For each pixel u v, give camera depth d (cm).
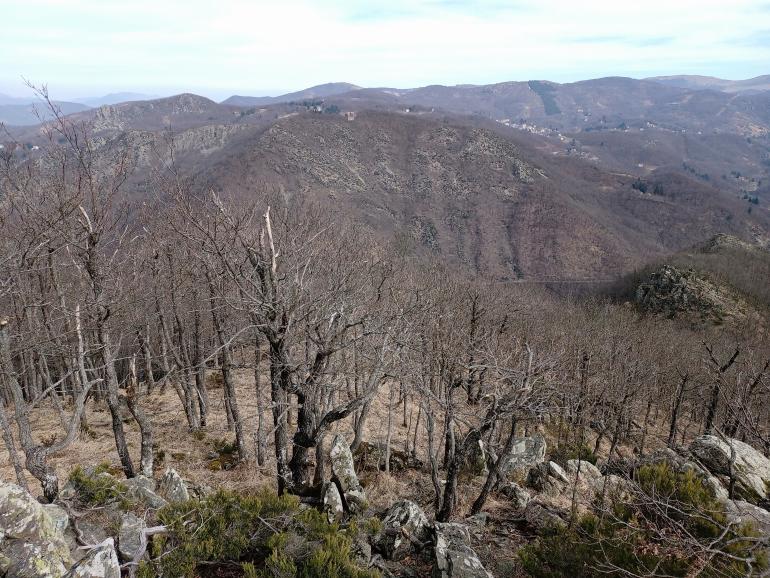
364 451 1822
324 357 1122
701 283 7644
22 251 1135
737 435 2223
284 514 848
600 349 2658
